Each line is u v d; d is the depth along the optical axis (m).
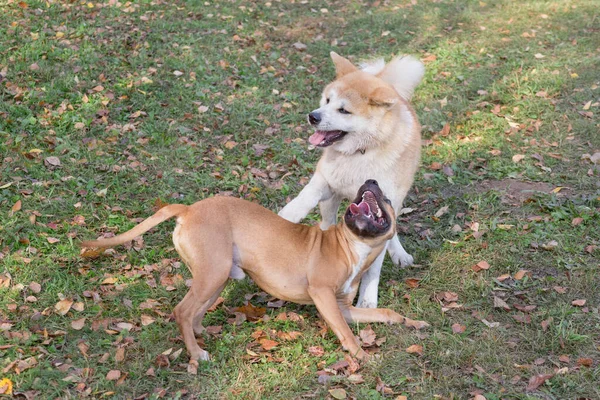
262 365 3.29
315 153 4.85
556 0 7.85
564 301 3.65
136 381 3.18
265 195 4.42
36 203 4.09
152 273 3.77
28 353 3.25
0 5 6.18
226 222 3.35
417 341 3.42
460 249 4.04
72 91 5.10
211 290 3.30
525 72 5.97
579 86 5.72
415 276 3.89
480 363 3.31
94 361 3.25
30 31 5.82
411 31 6.98
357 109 3.67
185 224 3.32
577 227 4.14
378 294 3.76
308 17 7.23
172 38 6.11
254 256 3.38
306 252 3.38
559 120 5.23
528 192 4.47
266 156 4.78
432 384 3.21
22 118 4.75
